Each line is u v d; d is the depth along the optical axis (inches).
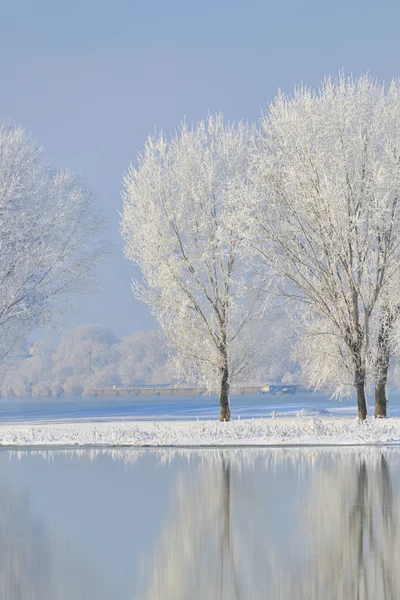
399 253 2113.7
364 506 1042.7
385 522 935.7
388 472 1366.9
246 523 948.6
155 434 2041.1
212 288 2455.7
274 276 2256.4
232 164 2453.2
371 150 2096.5
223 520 970.1
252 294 2434.8
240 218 2180.1
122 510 1046.4
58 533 906.1
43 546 844.0
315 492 1165.1
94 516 1007.0
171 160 2465.6
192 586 684.1
